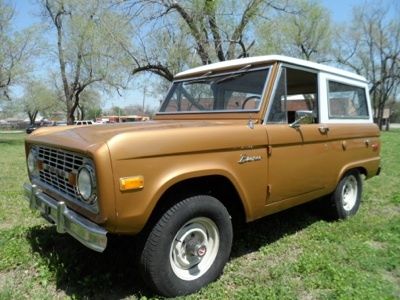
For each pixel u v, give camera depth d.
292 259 3.77
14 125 74.56
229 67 4.07
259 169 3.43
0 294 2.99
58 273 3.31
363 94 5.36
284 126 3.72
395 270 3.50
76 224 2.74
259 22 16.34
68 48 28.17
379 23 39.41
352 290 3.05
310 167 4.07
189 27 15.97
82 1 22.98
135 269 3.43
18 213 5.33
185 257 3.08
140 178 2.63
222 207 3.19
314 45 29.34
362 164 5.14
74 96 29.91
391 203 6.05
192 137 2.92
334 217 5.00
